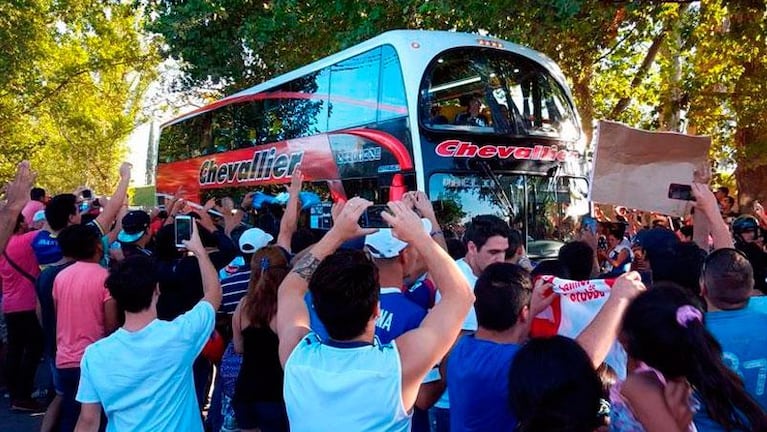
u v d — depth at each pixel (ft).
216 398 19.54
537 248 29.94
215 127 51.03
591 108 46.24
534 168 30.53
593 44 39.81
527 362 7.97
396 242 11.16
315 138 36.52
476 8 31.12
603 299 12.43
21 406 24.58
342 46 38.52
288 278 9.66
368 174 31.40
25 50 65.00
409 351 8.15
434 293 13.91
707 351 7.92
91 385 11.52
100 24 81.15
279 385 14.66
